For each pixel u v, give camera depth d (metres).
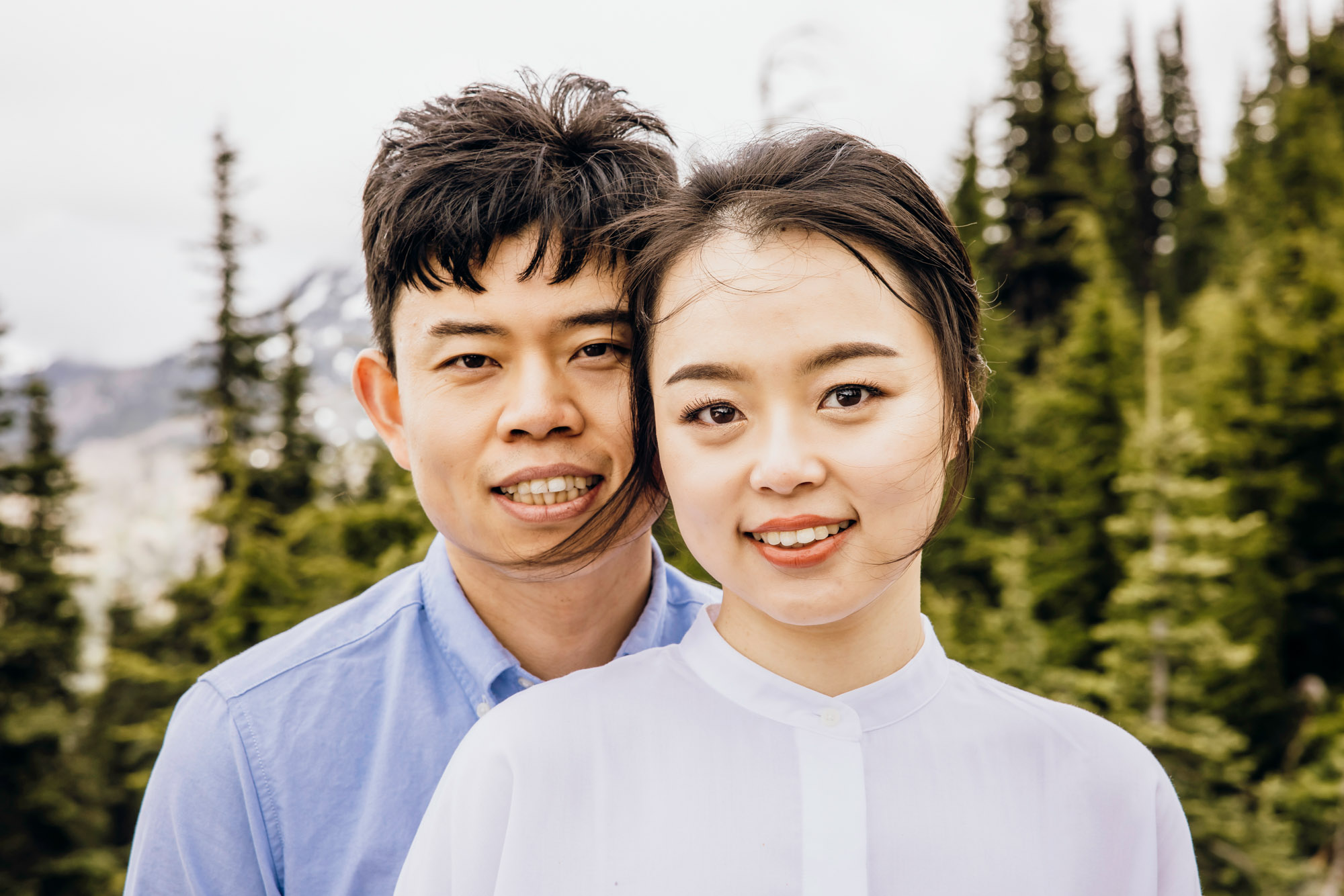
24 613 23.52
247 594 13.89
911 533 1.29
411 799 1.75
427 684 1.81
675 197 1.44
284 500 21.81
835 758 1.35
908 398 1.28
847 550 1.27
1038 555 17.34
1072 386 18.69
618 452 1.60
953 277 1.38
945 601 12.20
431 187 1.55
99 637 24.86
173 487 89.69
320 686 1.79
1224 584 15.44
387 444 1.84
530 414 1.52
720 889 1.30
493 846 1.38
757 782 1.35
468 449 1.59
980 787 1.37
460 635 1.80
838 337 1.24
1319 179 29.03
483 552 1.66
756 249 1.27
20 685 22.55
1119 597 11.16
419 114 1.71
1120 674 11.30
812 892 1.29
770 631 1.40
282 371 23.36
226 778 1.71
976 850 1.33
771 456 1.24
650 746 1.39
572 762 1.38
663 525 1.97
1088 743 1.43
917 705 1.40
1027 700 1.48
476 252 1.52
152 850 1.72
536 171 1.53
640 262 1.43
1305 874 10.78
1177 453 11.29
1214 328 20.73
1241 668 14.21
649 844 1.33
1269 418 17.88
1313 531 17.45
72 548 25.06
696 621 1.51
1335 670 17.05
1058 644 16.19
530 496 1.60
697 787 1.35
